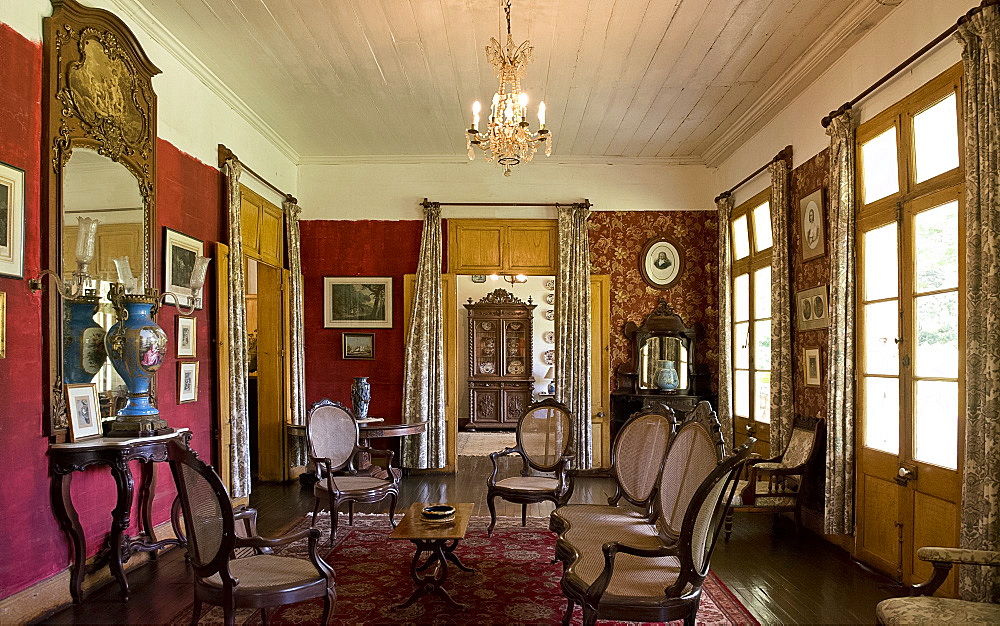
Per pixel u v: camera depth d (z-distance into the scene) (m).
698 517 3.01
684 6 4.93
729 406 8.24
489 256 8.99
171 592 4.26
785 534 5.86
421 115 7.39
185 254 5.71
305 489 7.67
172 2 4.90
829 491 5.29
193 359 5.80
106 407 4.55
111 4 4.74
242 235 7.03
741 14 5.04
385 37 5.47
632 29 5.31
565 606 4.04
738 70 6.10
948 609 2.83
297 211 8.67
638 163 9.05
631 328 8.90
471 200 9.00
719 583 4.49
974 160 3.71
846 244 5.28
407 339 8.76
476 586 4.39
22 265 3.81
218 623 3.76
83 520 4.30
